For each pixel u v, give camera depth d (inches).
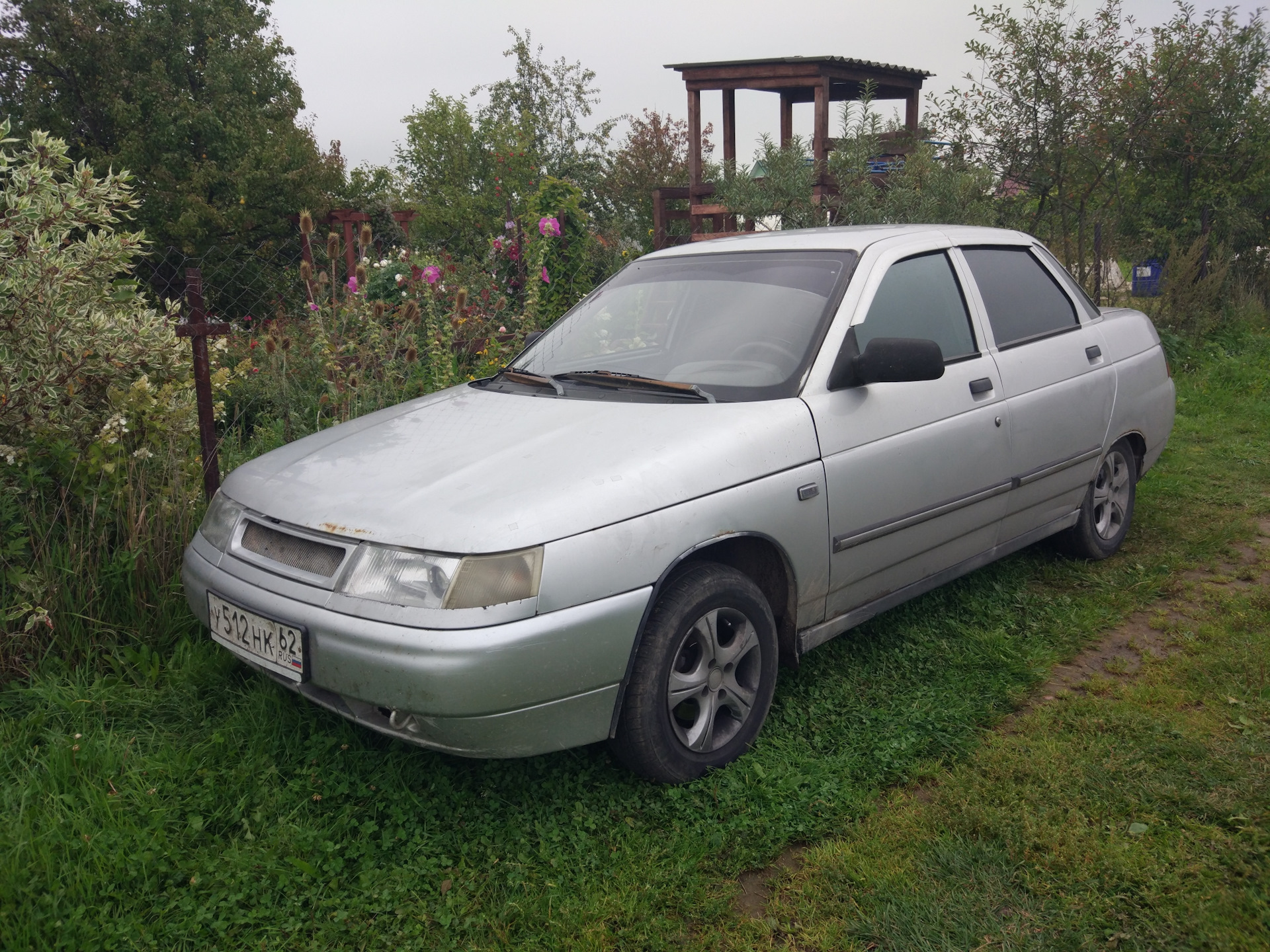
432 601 91.8
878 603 133.8
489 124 1040.2
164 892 91.0
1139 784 104.2
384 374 201.8
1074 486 168.1
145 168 922.7
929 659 140.9
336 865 94.7
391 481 107.0
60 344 132.9
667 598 104.0
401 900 91.1
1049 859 92.4
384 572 95.1
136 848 94.9
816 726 122.2
